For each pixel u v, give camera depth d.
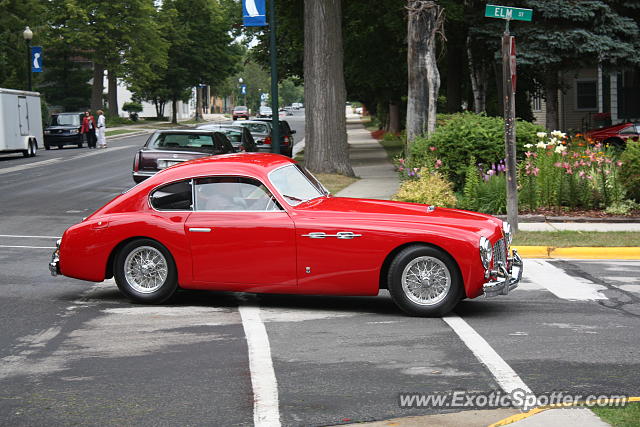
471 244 8.68
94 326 8.73
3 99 38.19
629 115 38.62
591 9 28.80
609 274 11.48
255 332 8.38
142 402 6.23
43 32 59.59
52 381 6.80
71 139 48.03
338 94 26.91
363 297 10.16
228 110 181.62
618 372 6.80
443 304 8.82
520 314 9.07
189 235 9.39
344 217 9.05
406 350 7.61
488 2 29.91
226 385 6.62
